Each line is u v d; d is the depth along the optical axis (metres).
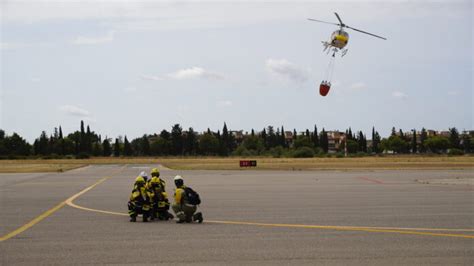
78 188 32.06
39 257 10.49
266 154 188.88
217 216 17.27
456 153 191.62
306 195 25.67
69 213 18.45
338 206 20.28
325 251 10.98
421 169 60.66
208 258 10.32
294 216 17.16
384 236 12.90
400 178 41.59
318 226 14.72
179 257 10.42
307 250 11.10
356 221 15.79
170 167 75.62
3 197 25.50
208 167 73.00
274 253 10.80
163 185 16.44
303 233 13.45
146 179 16.45
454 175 46.12
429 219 16.19
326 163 91.56
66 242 12.25
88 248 11.45
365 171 56.44
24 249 11.37
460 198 23.55
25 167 82.56
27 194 27.41
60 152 195.12
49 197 25.47
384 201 22.23
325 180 39.34
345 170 59.38
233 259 10.21
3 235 13.35
